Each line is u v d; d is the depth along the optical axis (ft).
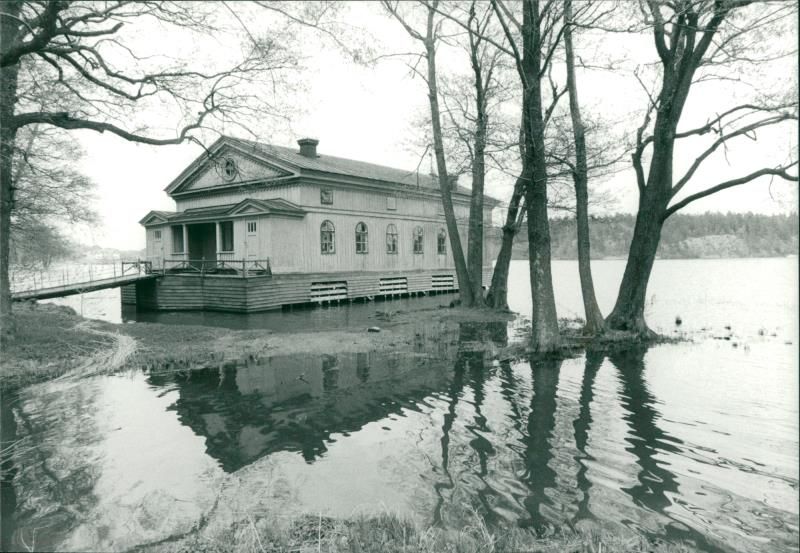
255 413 24.57
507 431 21.94
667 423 22.86
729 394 27.50
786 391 28.12
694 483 16.84
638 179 47.65
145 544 13.02
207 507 15.12
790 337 46.26
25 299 66.28
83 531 13.71
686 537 13.53
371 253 90.22
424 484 16.80
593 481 17.02
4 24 28.81
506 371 33.50
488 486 16.65
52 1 25.16
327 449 19.95
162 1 22.43
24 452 19.60
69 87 35.73
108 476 17.40
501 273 71.97
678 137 44.78
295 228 76.23
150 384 30.07
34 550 12.76
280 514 14.65
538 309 40.47
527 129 40.19
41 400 26.71
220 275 71.61
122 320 64.59
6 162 35.99
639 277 47.34
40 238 76.69
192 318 65.16
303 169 75.56
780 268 176.35
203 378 31.53
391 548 12.62
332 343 43.45
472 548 12.55
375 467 18.19
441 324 57.36
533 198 40.57
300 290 76.89
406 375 32.30
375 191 90.84
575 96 48.26
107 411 24.86
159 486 16.61
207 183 89.04
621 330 47.14
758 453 19.38
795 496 15.85
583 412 24.54
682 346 42.75
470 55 65.98
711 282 122.01
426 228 103.60
